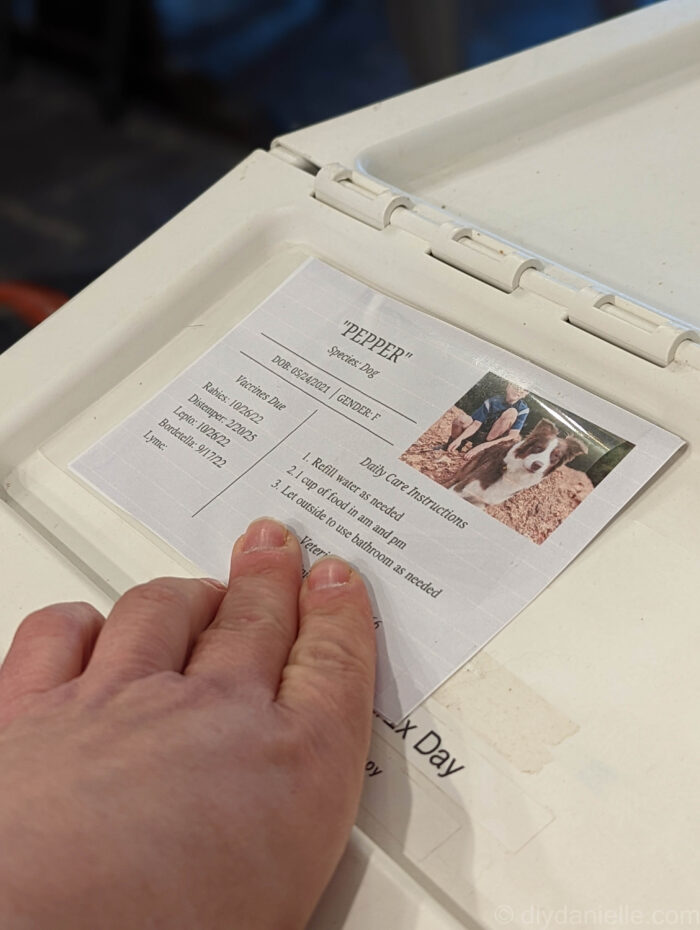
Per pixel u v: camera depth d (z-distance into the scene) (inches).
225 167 35.4
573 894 5.8
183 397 8.8
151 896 5.1
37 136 37.4
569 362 8.3
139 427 8.6
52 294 16.6
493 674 6.6
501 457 7.7
